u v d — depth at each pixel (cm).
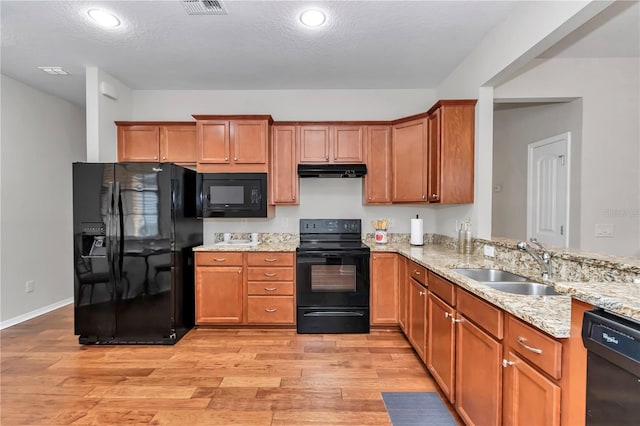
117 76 335
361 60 298
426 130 306
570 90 285
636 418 74
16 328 325
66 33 250
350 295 311
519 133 385
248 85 361
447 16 227
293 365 248
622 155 289
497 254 236
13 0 207
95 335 287
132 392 212
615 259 150
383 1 210
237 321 317
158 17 228
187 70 320
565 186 315
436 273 212
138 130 347
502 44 232
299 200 368
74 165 284
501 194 415
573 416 97
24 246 351
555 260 175
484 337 149
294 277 316
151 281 286
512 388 129
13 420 185
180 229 302
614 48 266
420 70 321
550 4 183
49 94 384
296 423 183
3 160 329
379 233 352
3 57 291
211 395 209
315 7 216
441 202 278
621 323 81
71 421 184
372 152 343
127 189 284
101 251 294
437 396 208
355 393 211
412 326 267
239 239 373
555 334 101
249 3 212
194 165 352
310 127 345
